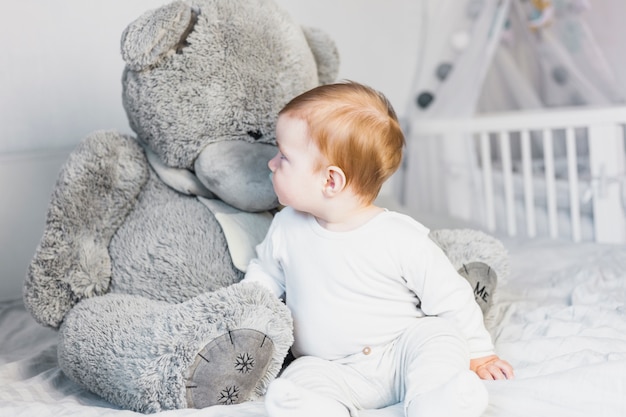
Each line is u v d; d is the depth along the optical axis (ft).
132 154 4.86
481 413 3.26
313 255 4.00
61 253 4.54
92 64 7.40
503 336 4.82
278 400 3.12
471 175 8.86
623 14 9.11
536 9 9.25
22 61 7.09
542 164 9.53
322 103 3.90
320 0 9.28
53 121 7.28
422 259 3.93
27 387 4.39
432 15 9.96
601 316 4.85
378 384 3.90
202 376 3.75
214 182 4.60
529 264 6.72
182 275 4.52
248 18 4.71
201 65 4.59
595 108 8.13
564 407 3.48
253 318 3.76
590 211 8.21
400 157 4.08
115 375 3.99
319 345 4.01
